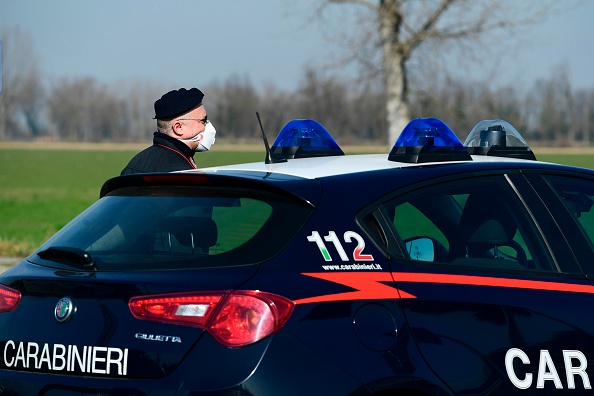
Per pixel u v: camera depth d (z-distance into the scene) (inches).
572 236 286.2
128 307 231.3
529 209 284.8
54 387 235.1
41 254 262.1
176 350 224.7
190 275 233.6
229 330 223.8
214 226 247.3
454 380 242.1
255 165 284.5
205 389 219.8
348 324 234.1
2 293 255.8
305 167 273.4
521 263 277.7
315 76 1643.7
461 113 1632.6
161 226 251.1
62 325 238.7
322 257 240.5
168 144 397.7
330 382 226.2
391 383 233.5
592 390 267.0
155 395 223.3
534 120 6845.5
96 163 5575.8
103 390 228.7
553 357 261.3
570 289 273.9
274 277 232.2
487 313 254.2
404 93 1660.9
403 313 242.4
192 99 398.0
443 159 284.4
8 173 4517.7
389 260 250.1
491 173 285.1
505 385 251.0
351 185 258.5
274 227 243.0
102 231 258.5
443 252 266.7
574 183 301.6
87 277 241.0
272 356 223.5
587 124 7539.4
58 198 3006.9
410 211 271.0
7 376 243.6
